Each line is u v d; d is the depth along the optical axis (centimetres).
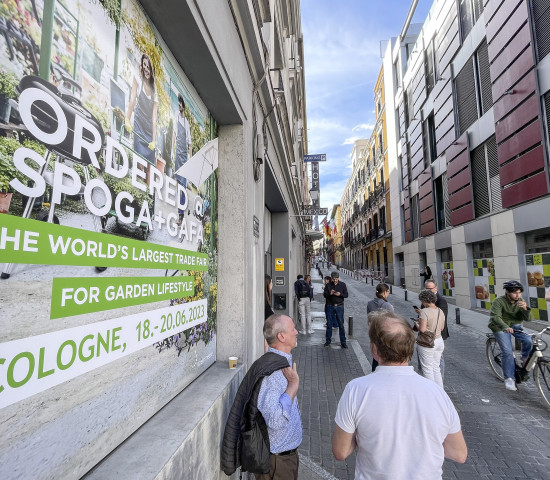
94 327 128
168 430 160
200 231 264
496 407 453
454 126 1514
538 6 957
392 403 150
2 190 92
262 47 392
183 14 191
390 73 2645
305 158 1747
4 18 96
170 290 199
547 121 929
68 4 124
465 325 1072
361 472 151
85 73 132
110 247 140
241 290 310
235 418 204
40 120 108
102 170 139
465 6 1420
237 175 330
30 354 100
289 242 1026
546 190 920
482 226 1271
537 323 961
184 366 221
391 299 1795
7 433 91
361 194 4359
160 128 201
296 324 1143
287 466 204
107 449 136
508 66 1084
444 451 155
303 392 504
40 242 104
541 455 336
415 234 2172
